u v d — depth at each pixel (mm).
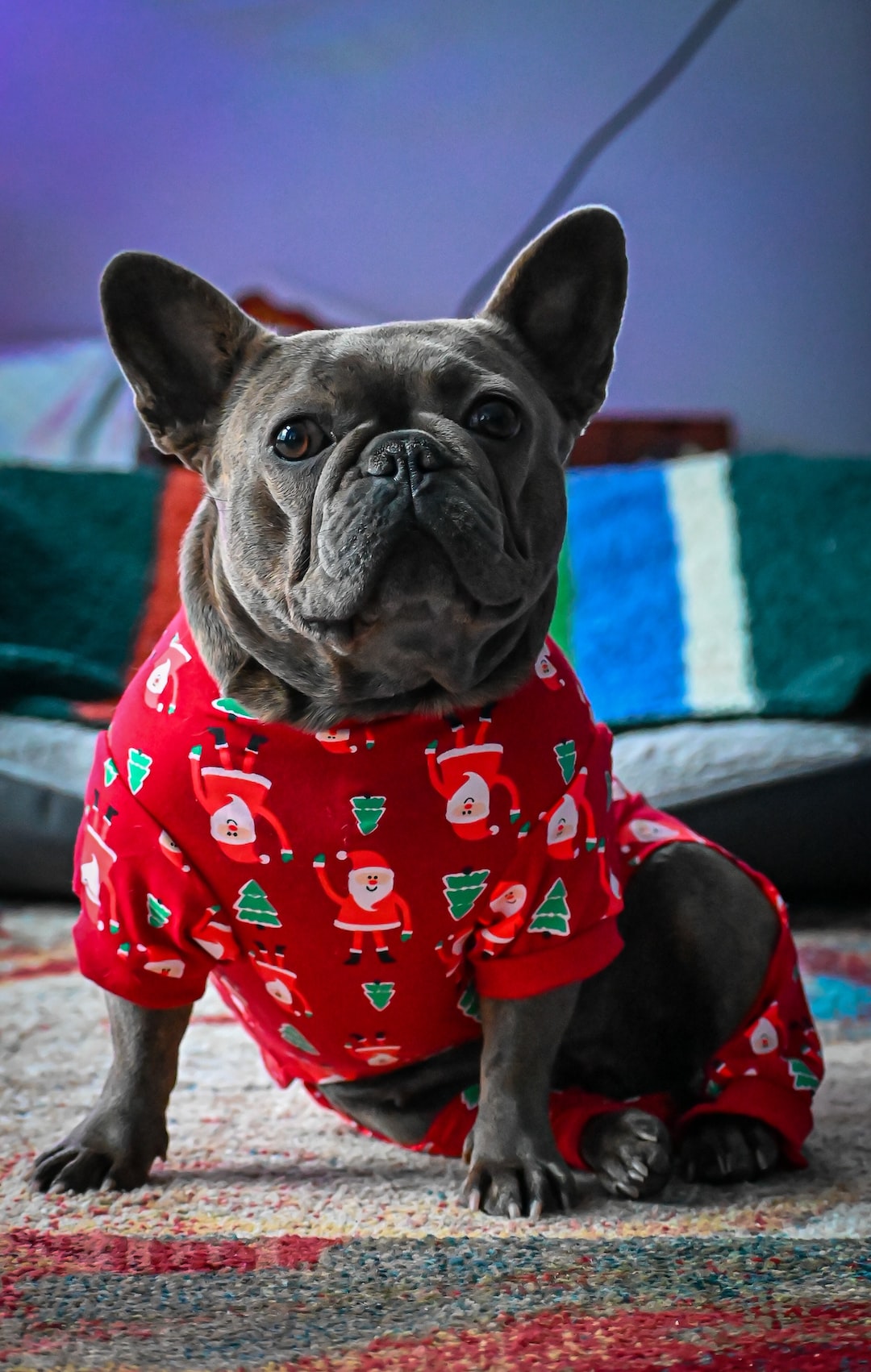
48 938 3348
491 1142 1734
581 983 1940
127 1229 1595
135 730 1741
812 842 3578
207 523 1851
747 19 5629
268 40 5562
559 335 1971
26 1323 1301
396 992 1796
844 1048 2445
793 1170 1851
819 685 3945
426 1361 1210
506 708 1728
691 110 5648
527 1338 1253
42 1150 1898
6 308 5574
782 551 4430
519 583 1666
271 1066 2137
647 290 5695
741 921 1968
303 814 1676
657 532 4574
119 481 4727
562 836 1731
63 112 5543
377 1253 1501
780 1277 1393
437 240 5637
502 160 5633
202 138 5574
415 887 1699
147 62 5555
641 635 4359
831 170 5668
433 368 1689
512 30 5602
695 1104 2004
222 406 1882
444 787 1682
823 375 5711
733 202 5676
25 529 4500
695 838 2025
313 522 1643
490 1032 1806
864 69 5641
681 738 3750
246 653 1723
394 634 1612
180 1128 2057
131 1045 1813
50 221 5559
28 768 3709
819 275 5691
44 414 5250
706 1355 1205
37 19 5520
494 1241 1540
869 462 4598
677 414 5684
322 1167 1886
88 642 4379
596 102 5637
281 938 1744
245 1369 1195
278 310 5566
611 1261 1457
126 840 1719
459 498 1587
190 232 5590
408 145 5625
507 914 1745
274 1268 1453
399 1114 1971
